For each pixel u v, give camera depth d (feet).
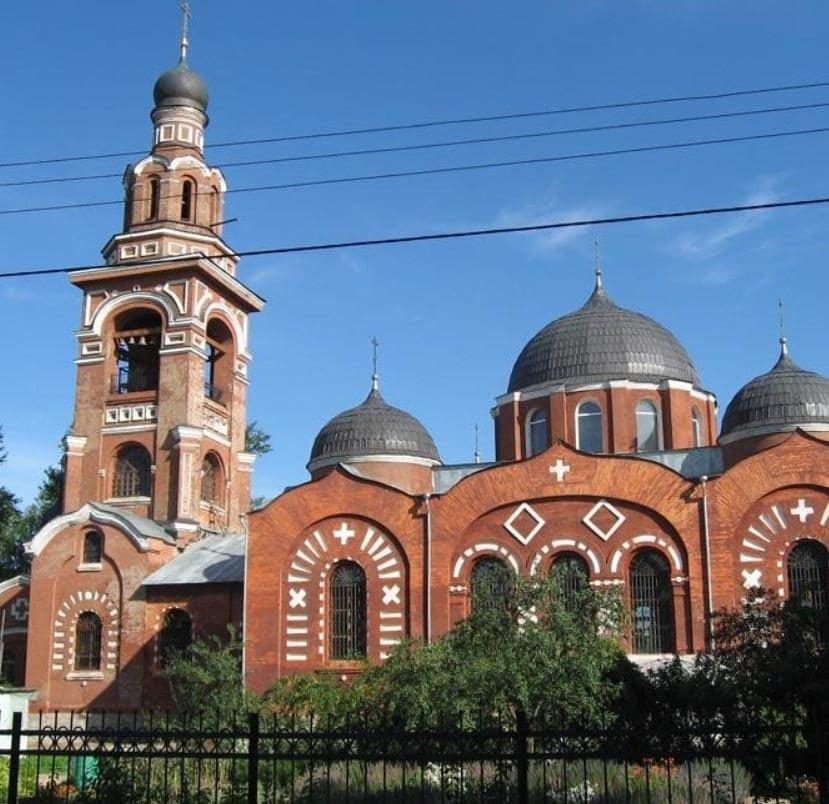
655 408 187.52
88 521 181.57
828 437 165.17
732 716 71.77
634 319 198.18
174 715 142.20
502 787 68.85
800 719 71.51
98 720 169.89
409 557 151.74
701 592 140.36
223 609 170.09
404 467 192.75
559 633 97.35
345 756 61.36
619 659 96.37
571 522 147.33
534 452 190.49
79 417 198.49
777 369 176.24
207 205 208.44
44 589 181.27
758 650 80.48
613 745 59.72
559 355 194.59
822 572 138.10
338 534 155.53
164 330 197.47
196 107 212.64
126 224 207.00
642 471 146.20
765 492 141.18
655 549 143.84
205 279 202.18
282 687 125.80
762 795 71.00
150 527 183.11
